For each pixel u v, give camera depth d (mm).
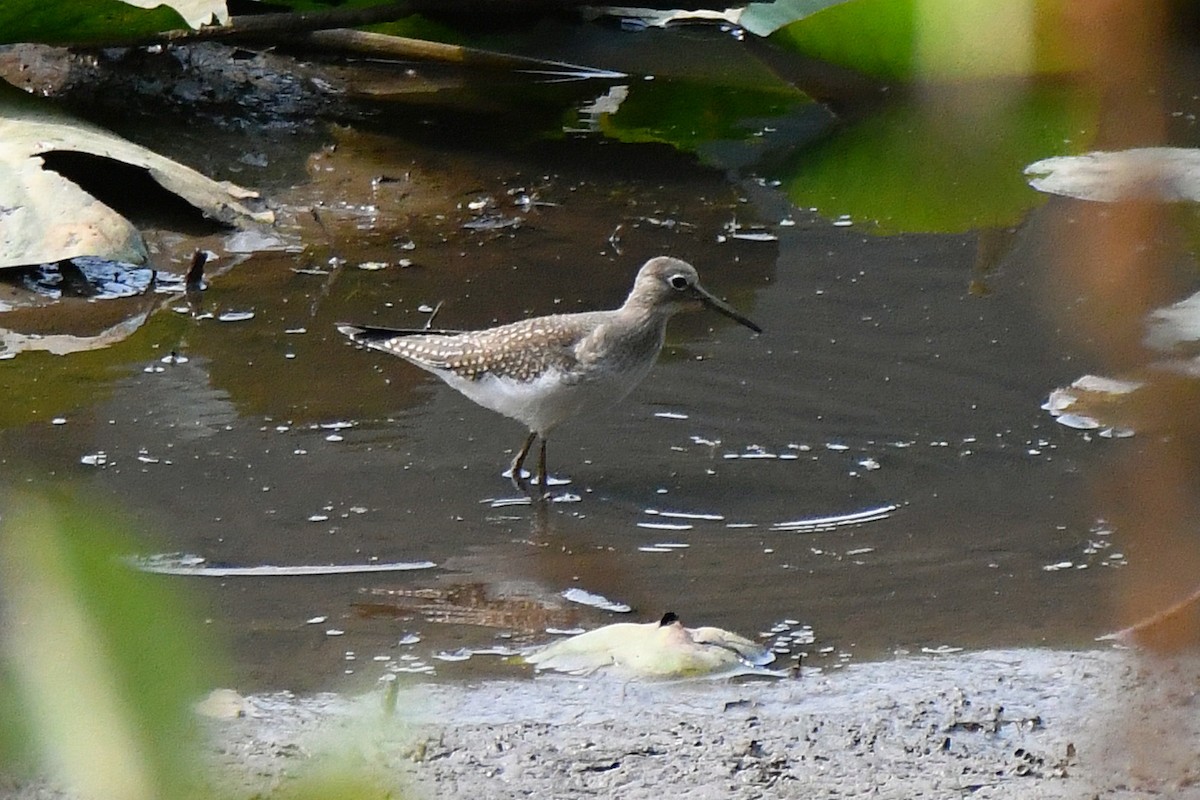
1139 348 12242
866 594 9641
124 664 1702
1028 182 17344
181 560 9859
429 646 8906
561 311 14109
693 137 19203
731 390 12742
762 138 19234
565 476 11359
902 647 8906
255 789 6781
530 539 10406
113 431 11688
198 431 11766
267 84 19219
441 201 16672
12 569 5500
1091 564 9969
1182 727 7672
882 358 13312
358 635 9016
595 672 8578
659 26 23344
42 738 1718
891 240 16047
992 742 7730
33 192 14586
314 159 17438
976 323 13961
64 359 12883
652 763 7500
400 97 19891
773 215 16781
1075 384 12680
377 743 2908
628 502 10969
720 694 8328
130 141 17109
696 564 10078
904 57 16672
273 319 13828
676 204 16953
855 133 19125
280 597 9461
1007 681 8406
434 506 10852
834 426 12133
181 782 1740
